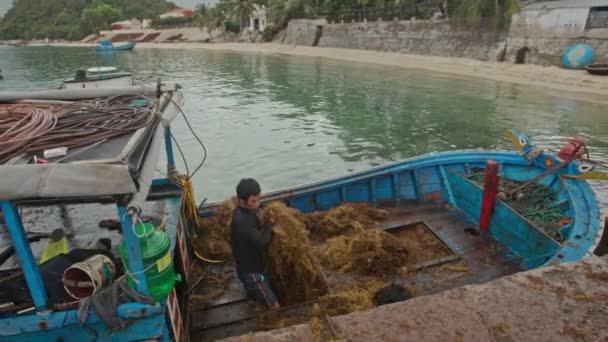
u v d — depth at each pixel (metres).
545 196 5.73
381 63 37.00
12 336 2.66
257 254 3.89
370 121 17.66
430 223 6.14
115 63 48.25
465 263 5.11
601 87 21.95
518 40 28.70
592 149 13.62
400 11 41.28
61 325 2.67
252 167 12.52
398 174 6.77
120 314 2.63
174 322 3.15
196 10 94.25
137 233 2.62
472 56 32.09
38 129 2.96
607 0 23.17
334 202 6.50
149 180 2.47
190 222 4.84
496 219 5.69
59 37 123.06
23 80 34.41
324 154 13.58
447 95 22.73
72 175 2.16
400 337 2.56
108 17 120.25
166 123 3.45
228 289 4.46
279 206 4.36
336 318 2.77
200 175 11.93
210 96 24.11
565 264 3.21
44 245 3.69
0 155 2.49
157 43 88.25
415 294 4.50
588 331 2.54
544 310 2.73
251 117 18.58
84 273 2.73
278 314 3.94
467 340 2.52
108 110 3.60
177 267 3.93
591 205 4.91
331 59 43.16
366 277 4.76
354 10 47.31
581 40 25.00
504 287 2.97
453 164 7.00
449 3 34.50
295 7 58.88
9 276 3.09
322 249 5.18
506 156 6.71
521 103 20.27
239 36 74.88
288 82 29.09
